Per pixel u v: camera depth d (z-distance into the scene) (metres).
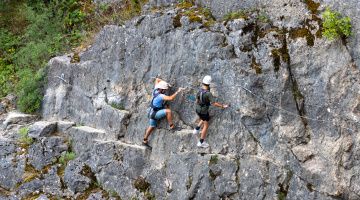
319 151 9.84
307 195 9.84
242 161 10.44
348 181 9.63
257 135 10.35
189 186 10.84
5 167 12.77
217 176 10.57
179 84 11.27
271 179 10.12
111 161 11.95
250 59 10.26
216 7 11.32
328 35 9.58
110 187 11.89
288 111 10.06
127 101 12.22
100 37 12.83
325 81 9.74
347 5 9.59
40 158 12.66
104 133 12.33
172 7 12.05
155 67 11.69
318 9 9.85
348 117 9.59
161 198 11.25
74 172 12.24
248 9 10.79
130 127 12.07
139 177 11.59
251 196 10.23
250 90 10.22
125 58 12.26
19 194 12.29
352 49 9.56
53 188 12.22
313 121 9.92
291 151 10.05
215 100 10.71
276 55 10.02
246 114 10.30
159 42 11.60
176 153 11.17
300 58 9.93
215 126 10.75
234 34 10.45
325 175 9.73
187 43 11.08
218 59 10.61
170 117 11.22
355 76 9.53
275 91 10.06
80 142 12.57
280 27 10.23
